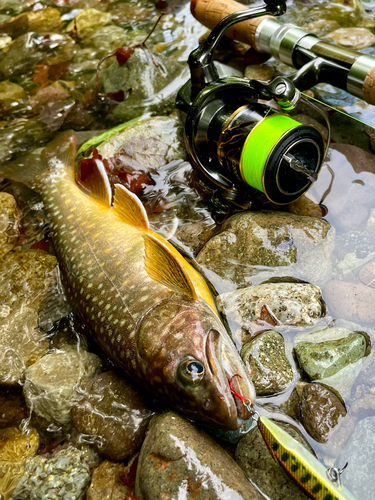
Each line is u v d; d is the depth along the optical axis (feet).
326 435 0.62
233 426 0.60
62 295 0.85
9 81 1.28
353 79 0.86
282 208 0.86
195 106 0.83
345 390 0.65
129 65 1.14
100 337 0.71
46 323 0.82
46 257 0.90
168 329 0.63
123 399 0.68
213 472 0.56
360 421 0.62
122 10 1.42
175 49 1.25
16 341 0.79
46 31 1.41
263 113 0.79
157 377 0.62
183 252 0.85
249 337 0.72
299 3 1.28
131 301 0.68
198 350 0.60
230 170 0.83
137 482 0.60
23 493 0.65
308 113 0.99
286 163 0.74
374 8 1.25
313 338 0.70
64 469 0.65
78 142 1.07
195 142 0.85
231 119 0.80
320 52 0.90
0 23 1.47
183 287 0.66
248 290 0.75
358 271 0.77
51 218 0.89
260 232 0.80
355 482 0.58
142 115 1.10
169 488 0.56
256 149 0.75
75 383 0.71
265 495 0.58
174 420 0.61
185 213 0.91
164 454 0.58
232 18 0.83
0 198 0.98
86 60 1.30
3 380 0.75
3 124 1.16
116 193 0.84
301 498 0.57
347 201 0.85
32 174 1.03
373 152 0.92
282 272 0.78
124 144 0.99
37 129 1.13
